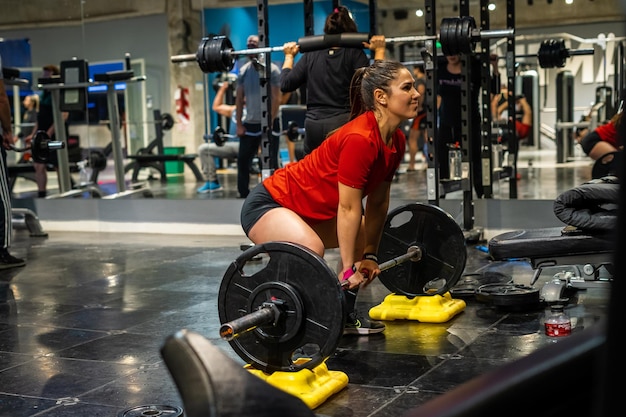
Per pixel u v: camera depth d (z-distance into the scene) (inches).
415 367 114.2
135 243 253.4
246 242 248.5
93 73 272.2
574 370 24.9
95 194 282.5
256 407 23.1
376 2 230.1
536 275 151.7
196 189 265.0
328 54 159.2
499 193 226.5
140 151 270.2
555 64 214.1
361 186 99.3
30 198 293.9
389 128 103.1
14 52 282.5
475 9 222.1
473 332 132.1
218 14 250.8
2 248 211.6
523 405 23.4
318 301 92.6
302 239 101.7
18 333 143.3
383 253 142.5
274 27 243.8
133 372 117.2
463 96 220.5
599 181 145.4
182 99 259.3
